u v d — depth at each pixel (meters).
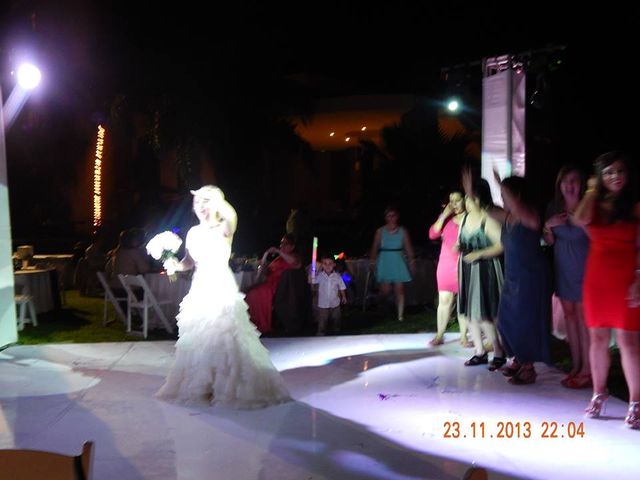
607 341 5.43
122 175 22.28
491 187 8.98
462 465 4.57
